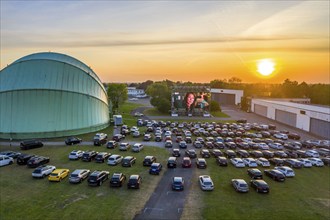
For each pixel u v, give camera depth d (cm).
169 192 2725
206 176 2984
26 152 4178
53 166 3278
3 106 5325
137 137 5497
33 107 5306
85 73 6331
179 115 8925
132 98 18100
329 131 5781
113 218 2180
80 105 5803
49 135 5262
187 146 4816
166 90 11706
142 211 2306
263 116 9325
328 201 2645
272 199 2639
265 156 4156
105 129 6297
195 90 8788
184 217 2219
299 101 10606
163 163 3731
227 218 2220
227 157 4075
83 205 2395
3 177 3070
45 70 5719
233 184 2897
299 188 2967
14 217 2178
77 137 5388
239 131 6150
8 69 5838
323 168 3784
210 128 6400
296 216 2303
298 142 5156
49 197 2553
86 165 3550
